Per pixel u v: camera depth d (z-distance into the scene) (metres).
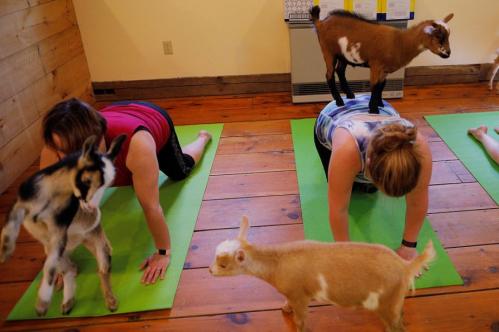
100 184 1.00
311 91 2.85
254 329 1.32
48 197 0.99
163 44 2.99
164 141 1.75
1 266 1.63
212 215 1.85
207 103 3.03
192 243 1.69
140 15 2.90
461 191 1.88
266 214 1.83
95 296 1.45
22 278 1.57
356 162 1.26
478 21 2.87
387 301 1.05
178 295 1.46
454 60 3.00
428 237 1.62
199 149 2.28
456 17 2.86
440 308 1.34
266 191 1.99
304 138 2.41
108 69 3.09
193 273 1.54
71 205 1.02
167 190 2.03
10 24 2.21
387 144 1.05
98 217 1.19
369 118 1.38
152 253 1.64
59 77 2.67
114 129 1.37
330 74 1.61
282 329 1.32
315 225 1.72
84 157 0.98
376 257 1.05
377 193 1.88
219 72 3.09
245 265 1.11
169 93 3.16
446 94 2.89
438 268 1.47
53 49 2.61
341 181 1.29
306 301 1.14
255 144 2.41
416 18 2.87
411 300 1.37
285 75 3.07
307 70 2.78
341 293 1.06
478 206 1.79
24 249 1.71
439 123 2.47
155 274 1.52
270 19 2.90
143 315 1.39
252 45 2.99
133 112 1.61
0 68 2.12
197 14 2.89
